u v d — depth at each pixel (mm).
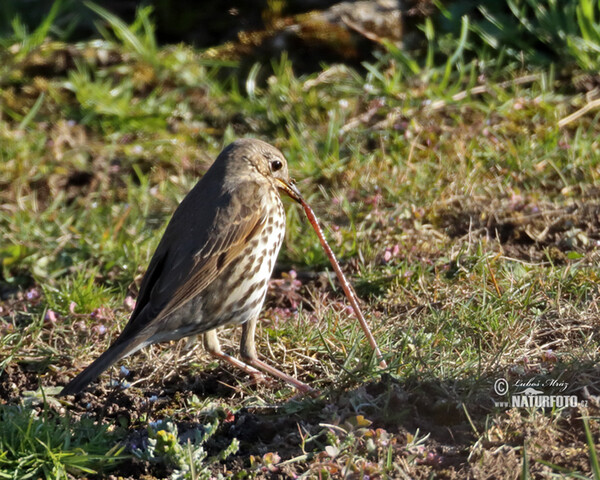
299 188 13445
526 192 12719
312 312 10766
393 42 16547
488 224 12117
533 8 16219
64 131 15422
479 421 8000
